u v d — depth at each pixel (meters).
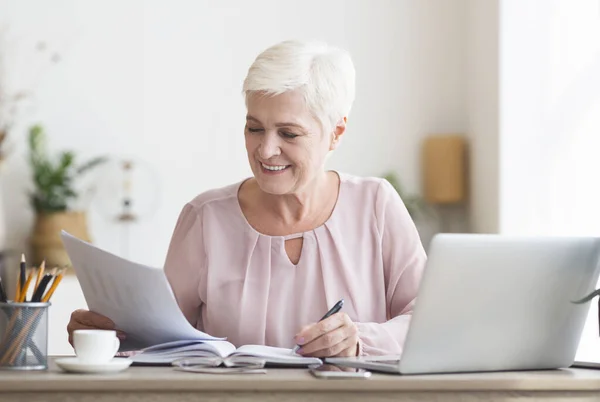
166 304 1.73
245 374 1.55
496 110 5.18
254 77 1.95
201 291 2.15
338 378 1.49
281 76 1.93
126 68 5.38
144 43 5.38
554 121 5.12
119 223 5.38
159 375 1.51
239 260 2.13
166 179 5.41
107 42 5.36
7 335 1.63
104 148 5.36
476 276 1.59
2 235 5.09
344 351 1.79
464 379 1.51
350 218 2.17
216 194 2.20
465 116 5.57
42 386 1.44
